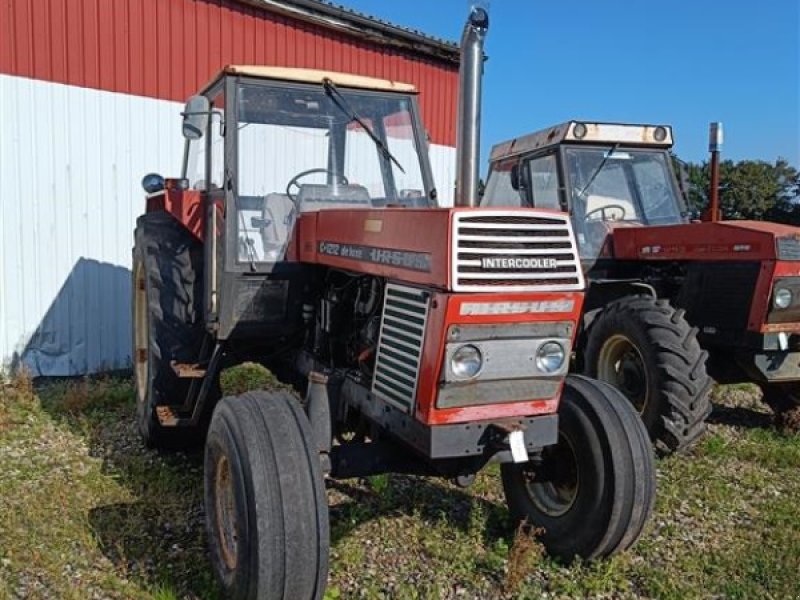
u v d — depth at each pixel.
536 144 6.16
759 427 5.42
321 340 3.52
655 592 2.98
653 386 4.59
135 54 6.85
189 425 3.84
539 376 2.58
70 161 6.55
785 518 3.73
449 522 3.55
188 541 3.28
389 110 4.03
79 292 6.69
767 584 3.08
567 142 5.79
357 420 3.16
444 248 2.38
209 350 4.14
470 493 3.91
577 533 3.10
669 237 5.32
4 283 6.27
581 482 3.10
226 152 3.64
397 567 3.09
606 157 5.91
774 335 4.79
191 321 4.21
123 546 3.20
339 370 3.22
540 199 6.12
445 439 2.50
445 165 9.85
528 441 2.63
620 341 4.96
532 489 3.38
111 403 5.49
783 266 4.70
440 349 2.41
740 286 4.88
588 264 5.68
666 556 3.32
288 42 8.00
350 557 3.11
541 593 2.93
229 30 7.49
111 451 4.43
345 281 3.32
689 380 4.49
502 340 2.48
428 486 3.99
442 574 3.04
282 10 7.79
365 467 2.93
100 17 6.61
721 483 4.23
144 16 6.88
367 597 2.83
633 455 2.99
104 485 3.86
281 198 3.73
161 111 7.07
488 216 2.41
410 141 4.05
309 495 2.50
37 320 6.47
